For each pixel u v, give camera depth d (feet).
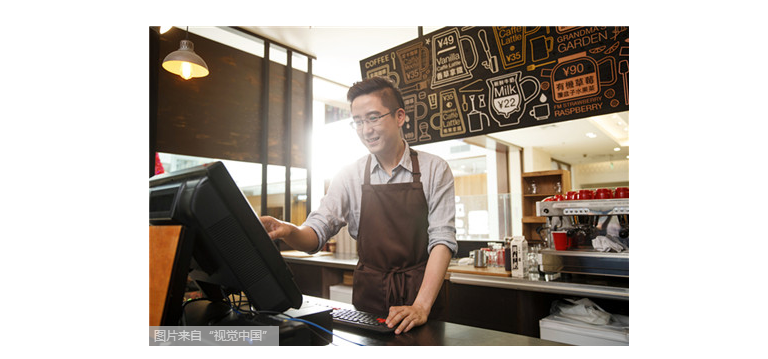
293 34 12.64
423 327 3.40
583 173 32.63
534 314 7.57
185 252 2.61
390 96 4.72
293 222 16.88
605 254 7.14
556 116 8.16
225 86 11.98
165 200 2.82
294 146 13.76
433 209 4.82
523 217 18.70
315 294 12.41
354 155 18.30
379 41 13.11
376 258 4.97
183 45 8.82
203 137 11.35
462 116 9.37
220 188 2.59
